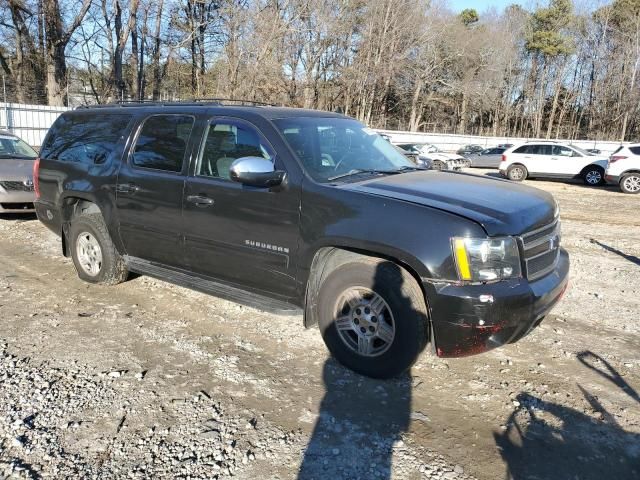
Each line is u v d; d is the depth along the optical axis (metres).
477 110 67.88
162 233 4.75
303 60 31.33
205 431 3.19
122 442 3.07
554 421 3.39
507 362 4.17
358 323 3.82
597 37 63.56
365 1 38.06
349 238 3.62
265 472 2.86
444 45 53.31
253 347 4.33
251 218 4.11
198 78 36.69
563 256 4.27
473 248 3.29
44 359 4.04
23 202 8.62
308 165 3.98
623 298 5.84
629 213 12.90
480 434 3.24
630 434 3.27
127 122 5.20
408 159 5.00
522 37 66.50
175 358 4.12
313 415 3.39
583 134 67.56
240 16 26.95
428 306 3.42
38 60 37.47
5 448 2.99
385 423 3.32
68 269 6.32
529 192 4.13
